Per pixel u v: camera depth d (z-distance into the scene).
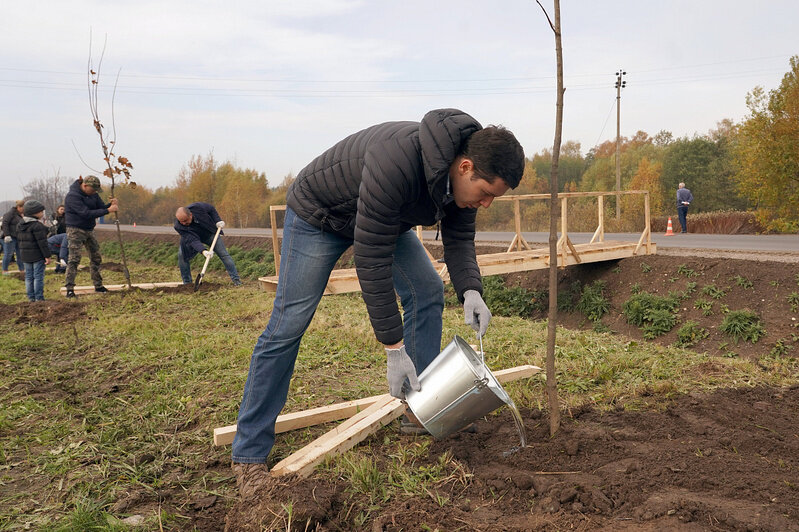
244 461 2.58
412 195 2.19
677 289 7.59
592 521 2.03
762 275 7.01
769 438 2.73
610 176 50.84
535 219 42.19
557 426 2.88
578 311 8.45
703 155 43.09
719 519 1.97
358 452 2.84
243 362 4.80
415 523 2.12
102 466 2.87
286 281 2.48
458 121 2.11
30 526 2.31
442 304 2.92
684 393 3.57
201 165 54.88
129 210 61.34
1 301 9.47
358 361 4.73
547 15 2.50
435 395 2.43
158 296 9.14
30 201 9.11
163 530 2.26
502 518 2.13
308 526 2.12
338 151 2.33
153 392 4.16
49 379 4.66
